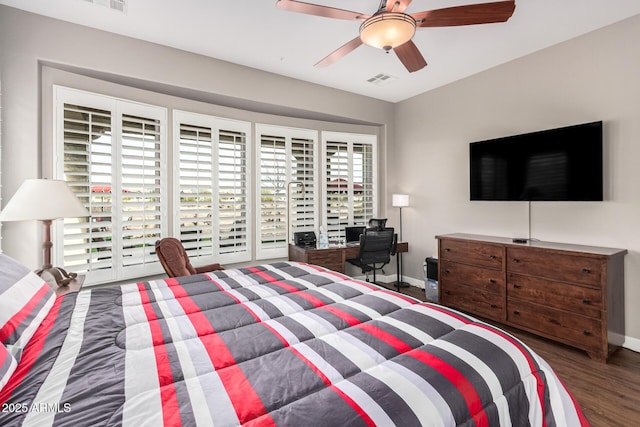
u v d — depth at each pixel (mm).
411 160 4496
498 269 2990
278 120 4027
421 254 4391
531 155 3066
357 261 4203
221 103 3588
